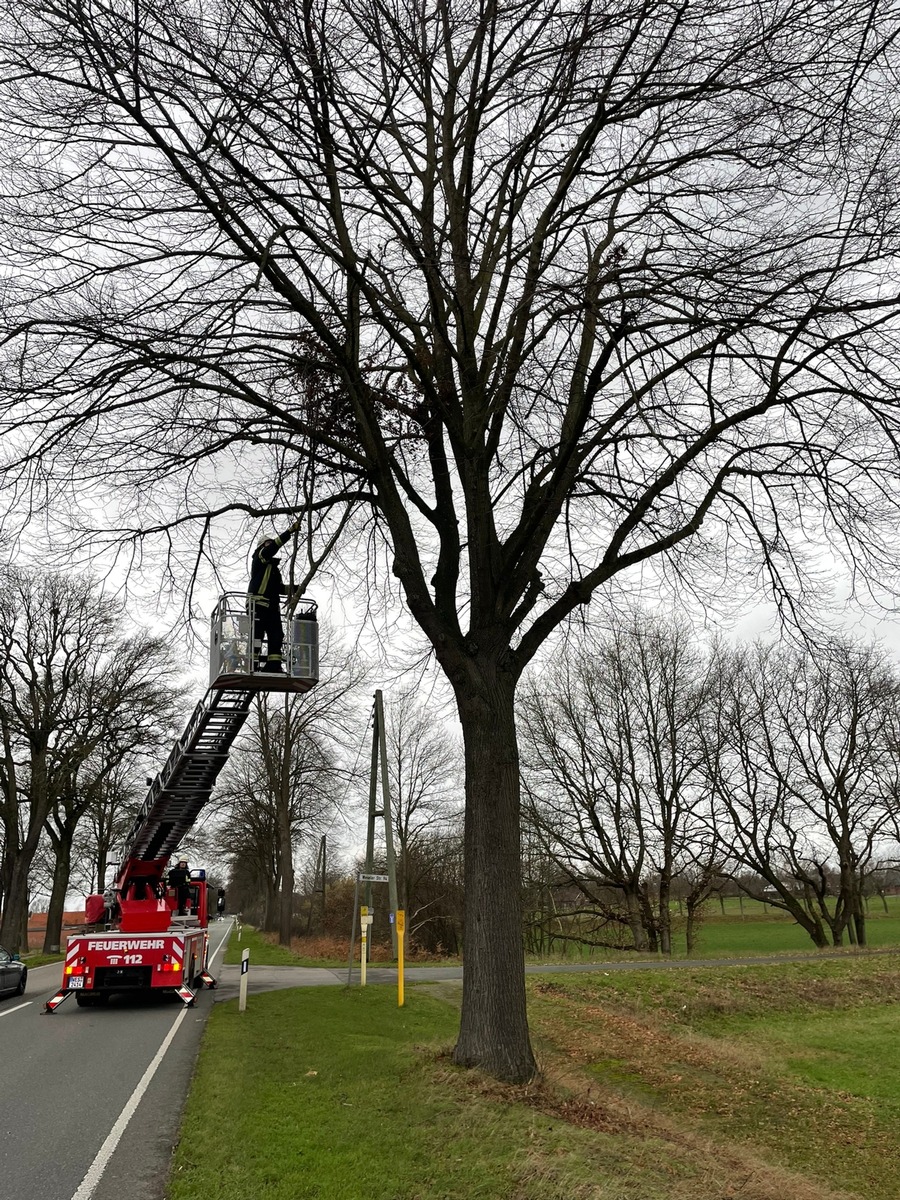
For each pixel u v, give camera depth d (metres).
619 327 9.55
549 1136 7.00
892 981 23.53
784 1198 7.25
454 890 47.44
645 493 10.46
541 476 10.62
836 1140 10.99
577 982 20.80
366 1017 13.38
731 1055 15.52
